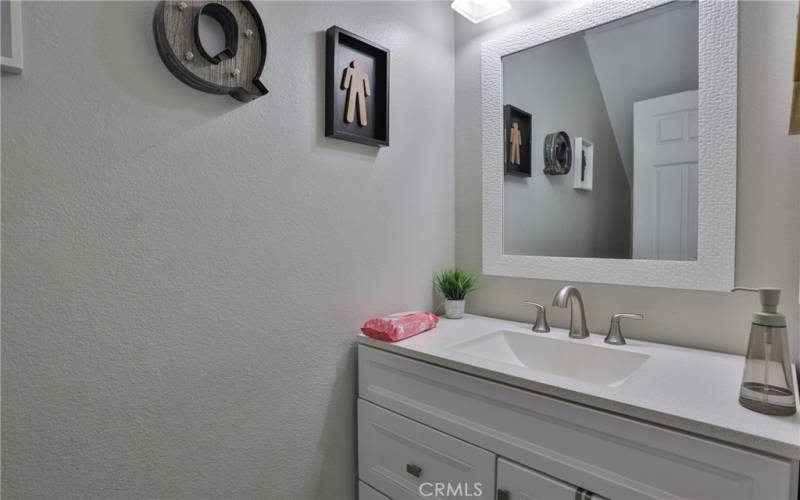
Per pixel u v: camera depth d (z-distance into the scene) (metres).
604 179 1.32
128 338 0.89
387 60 1.38
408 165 1.52
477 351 1.29
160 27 0.89
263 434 1.13
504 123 1.56
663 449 0.75
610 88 1.31
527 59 1.50
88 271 0.84
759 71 1.06
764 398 0.74
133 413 0.90
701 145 1.13
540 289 1.48
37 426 0.79
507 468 0.96
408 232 1.52
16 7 0.74
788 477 0.64
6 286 0.75
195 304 0.99
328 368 1.28
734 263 1.10
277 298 1.15
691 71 1.16
